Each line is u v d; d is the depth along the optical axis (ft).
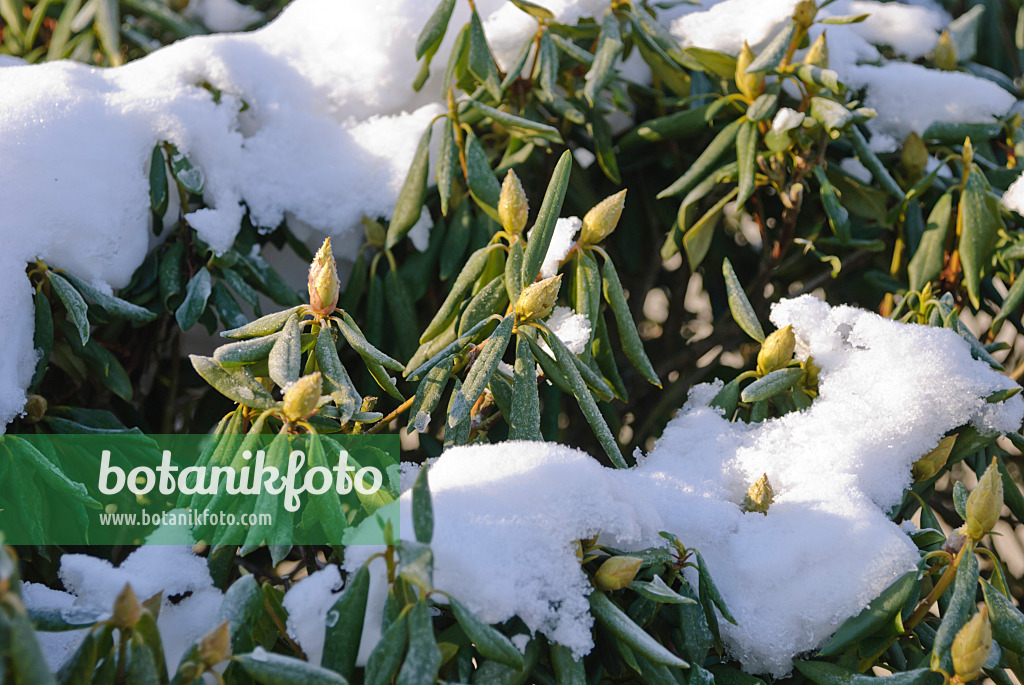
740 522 3.03
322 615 2.82
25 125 3.18
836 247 3.77
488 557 2.81
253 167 3.40
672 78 3.62
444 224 3.51
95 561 2.88
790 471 3.10
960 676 2.80
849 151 3.63
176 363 3.54
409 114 3.55
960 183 3.59
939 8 4.15
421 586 2.68
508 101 3.52
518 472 2.88
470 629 2.72
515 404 2.97
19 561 3.17
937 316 3.30
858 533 2.96
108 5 3.64
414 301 3.45
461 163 3.44
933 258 3.45
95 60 3.73
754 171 3.40
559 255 3.11
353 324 2.98
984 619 2.78
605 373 3.22
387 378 2.99
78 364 3.34
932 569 2.97
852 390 3.17
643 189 3.79
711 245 3.85
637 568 2.82
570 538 2.85
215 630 2.67
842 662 2.94
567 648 2.82
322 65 3.50
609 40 3.42
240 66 3.42
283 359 2.90
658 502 3.03
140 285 3.33
